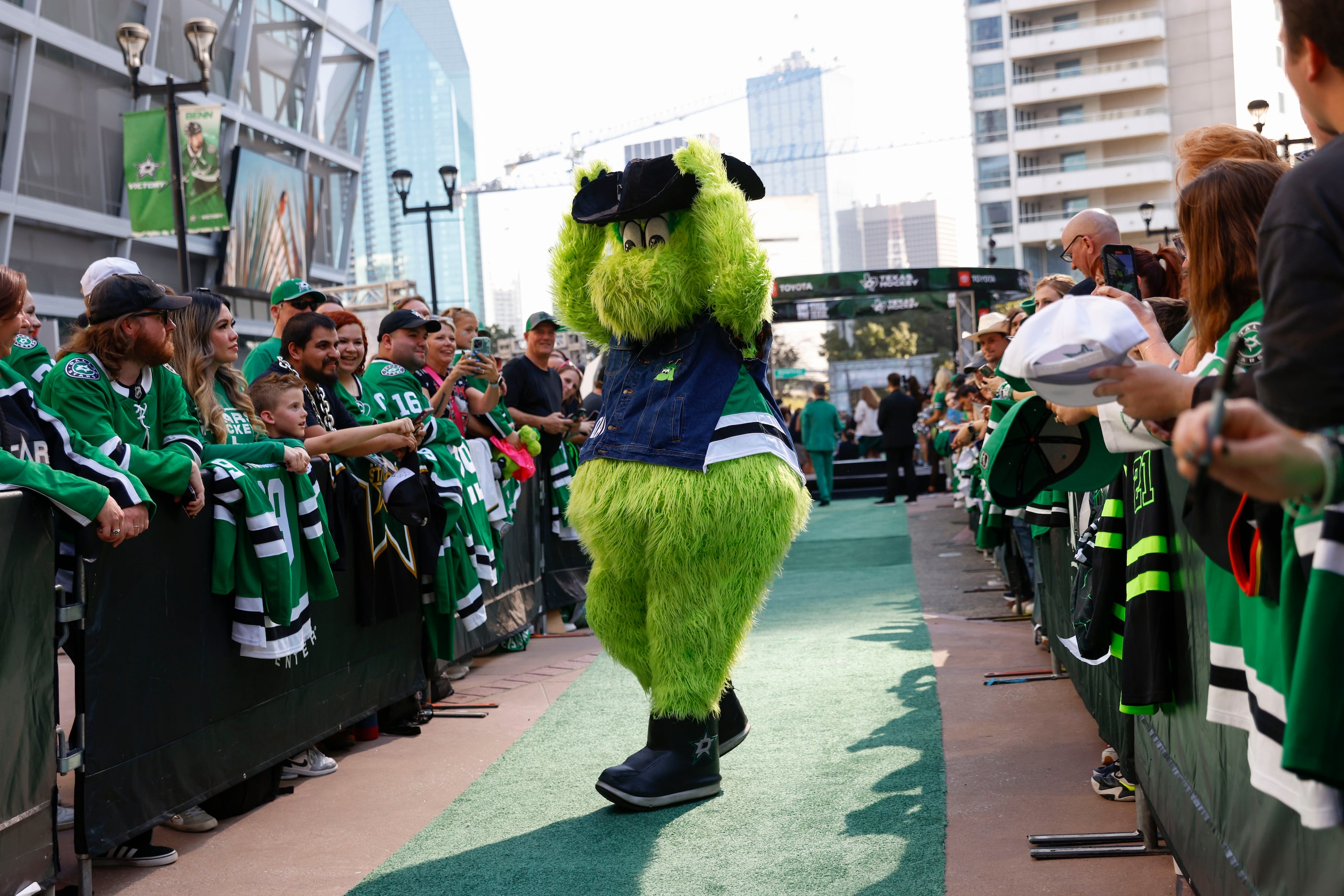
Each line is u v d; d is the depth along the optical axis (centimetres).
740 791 392
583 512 388
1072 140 6494
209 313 406
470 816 384
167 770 347
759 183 426
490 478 639
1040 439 273
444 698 571
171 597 352
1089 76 6431
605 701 548
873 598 850
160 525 347
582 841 350
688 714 381
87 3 2445
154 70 2631
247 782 398
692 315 387
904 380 2102
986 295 1950
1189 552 236
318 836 371
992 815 352
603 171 417
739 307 372
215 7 2864
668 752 382
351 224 3669
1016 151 6625
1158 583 254
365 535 480
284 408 441
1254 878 196
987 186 6762
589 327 419
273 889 324
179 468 339
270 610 385
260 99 3095
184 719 356
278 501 404
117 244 2573
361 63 3606
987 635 662
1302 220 138
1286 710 149
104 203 2538
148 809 336
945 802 367
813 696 529
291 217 3134
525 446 677
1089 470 275
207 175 1539
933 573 970
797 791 388
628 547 382
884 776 398
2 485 284
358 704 476
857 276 1931
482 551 571
